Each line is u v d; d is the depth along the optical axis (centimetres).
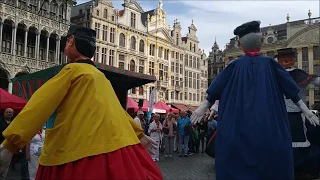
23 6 2644
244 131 283
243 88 303
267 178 272
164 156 1484
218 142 298
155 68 4394
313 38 5169
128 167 199
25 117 187
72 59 239
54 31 2878
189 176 941
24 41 2664
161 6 4619
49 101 197
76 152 197
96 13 3572
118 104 227
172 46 4775
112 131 205
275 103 297
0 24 2444
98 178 190
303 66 5231
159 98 4381
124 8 3994
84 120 204
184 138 1480
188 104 5075
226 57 6116
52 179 199
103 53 3644
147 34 4266
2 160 180
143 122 1537
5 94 1162
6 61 2448
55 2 2956
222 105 312
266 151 274
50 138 209
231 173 280
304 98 482
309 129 486
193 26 5359
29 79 1184
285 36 5703
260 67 309
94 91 212
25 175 689
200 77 5441
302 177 504
